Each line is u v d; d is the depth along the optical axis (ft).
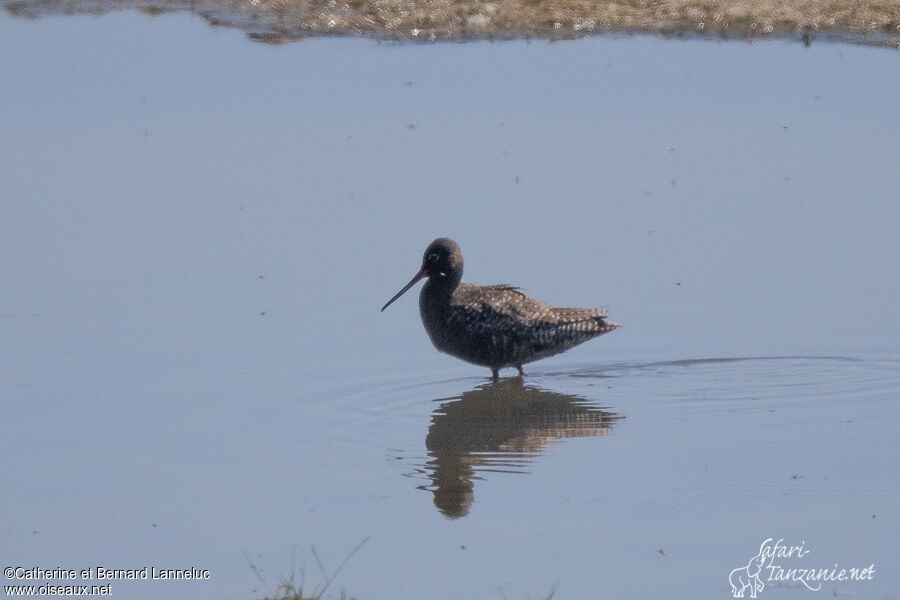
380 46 82.94
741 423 45.98
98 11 89.30
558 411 48.11
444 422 47.11
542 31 85.20
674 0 88.79
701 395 49.21
